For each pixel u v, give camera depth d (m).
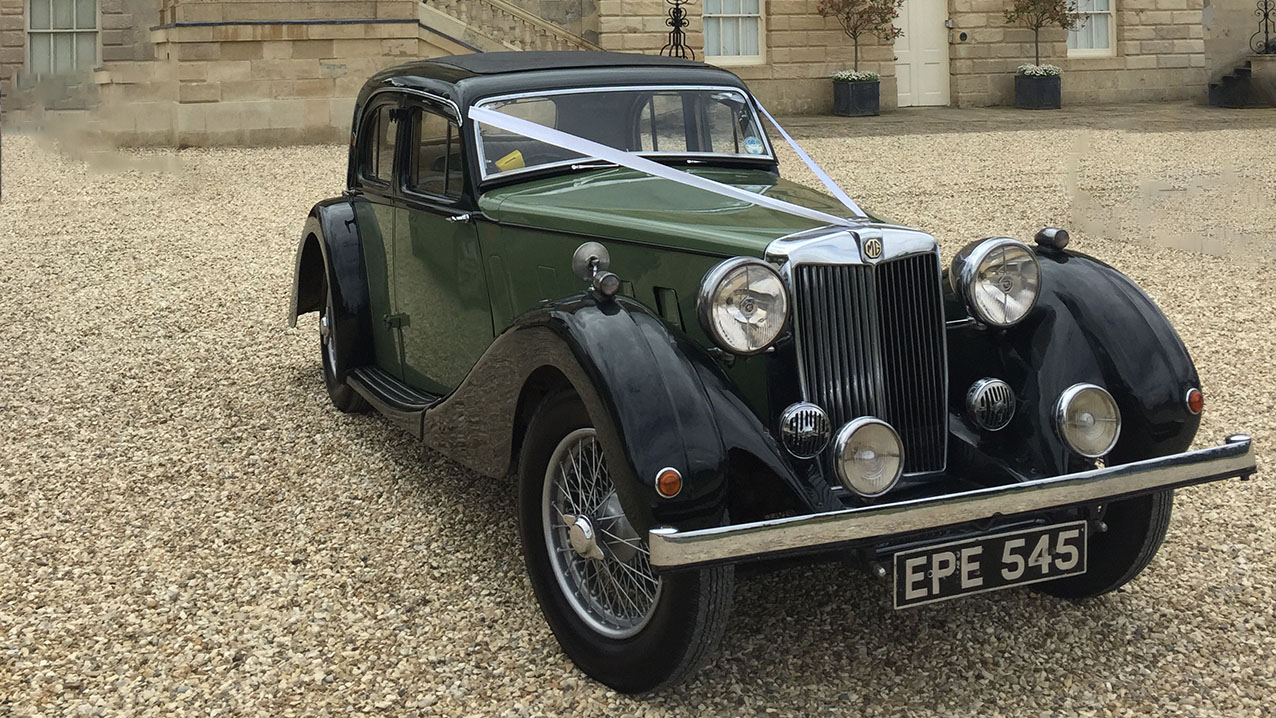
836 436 2.64
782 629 3.05
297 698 2.71
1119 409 2.91
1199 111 18.02
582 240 3.23
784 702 2.70
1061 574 2.77
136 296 7.17
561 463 2.87
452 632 3.04
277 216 9.65
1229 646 2.96
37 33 17.55
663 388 2.53
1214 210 9.56
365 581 3.35
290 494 4.04
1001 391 2.97
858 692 2.75
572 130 3.78
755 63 17.95
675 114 3.94
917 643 2.99
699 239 2.90
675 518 2.45
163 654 2.91
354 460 4.38
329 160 12.58
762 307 2.66
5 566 3.44
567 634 2.84
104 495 4.04
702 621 2.52
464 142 3.67
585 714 2.65
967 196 10.16
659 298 3.05
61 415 4.95
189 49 13.87
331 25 14.27
